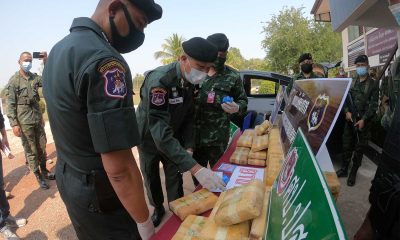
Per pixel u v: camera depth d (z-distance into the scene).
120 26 1.13
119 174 1.00
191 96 2.23
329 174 1.13
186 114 2.28
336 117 0.98
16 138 8.08
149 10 1.13
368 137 3.58
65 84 1.02
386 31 6.18
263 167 1.66
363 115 3.57
